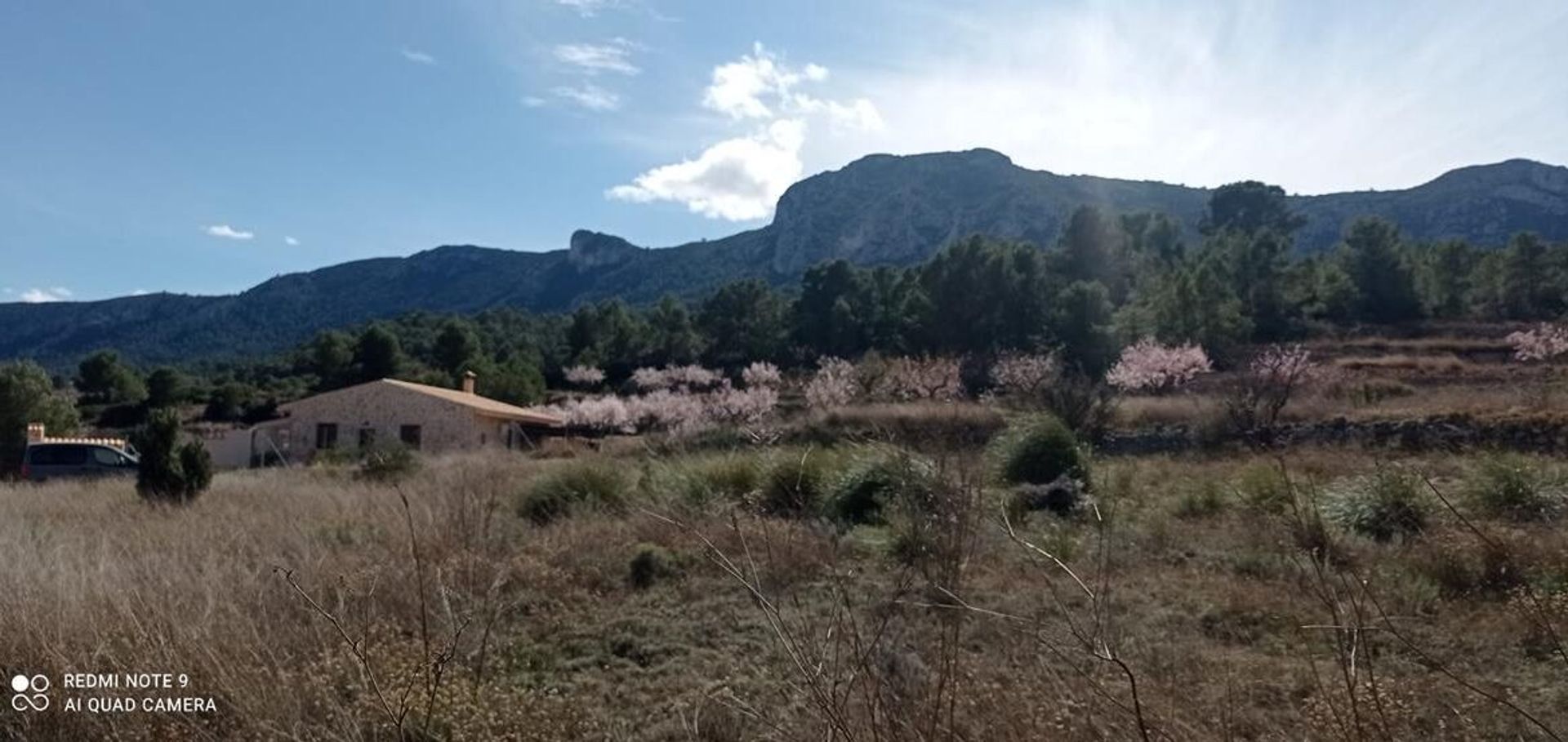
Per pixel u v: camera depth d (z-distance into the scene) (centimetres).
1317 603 504
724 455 1177
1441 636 481
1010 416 1552
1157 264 4719
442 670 381
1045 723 293
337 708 351
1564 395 1783
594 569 650
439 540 647
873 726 262
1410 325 4072
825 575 525
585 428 3559
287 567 580
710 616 535
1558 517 793
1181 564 663
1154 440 1778
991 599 493
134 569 523
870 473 841
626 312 5544
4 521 828
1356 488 818
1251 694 388
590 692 433
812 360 4372
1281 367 2395
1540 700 386
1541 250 4281
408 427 3328
